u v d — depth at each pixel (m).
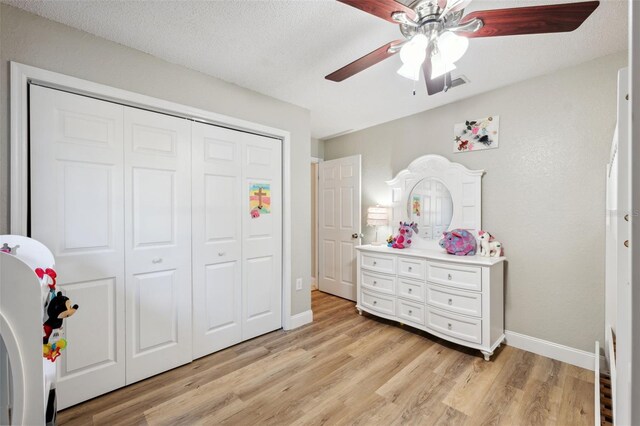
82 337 1.68
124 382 1.82
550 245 2.19
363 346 2.40
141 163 1.90
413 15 1.20
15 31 1.48
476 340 2.20
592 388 1.80
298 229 2.86
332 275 3.90
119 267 1.81
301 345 2.41
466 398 1.73
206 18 1.58
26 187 1.50
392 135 3.34
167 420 1.55
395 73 2.18
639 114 0.38
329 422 1.54
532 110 2.26
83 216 1.68
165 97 1.99
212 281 2.26
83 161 1.68
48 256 1.31
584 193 2.04
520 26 1.17
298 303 2.85
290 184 2.78
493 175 2.48
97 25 1.63
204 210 2.21
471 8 1.53
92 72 1.70
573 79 2.07
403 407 1.65
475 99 2.59
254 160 2.52
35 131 1.53
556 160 2.15
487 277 2.14
